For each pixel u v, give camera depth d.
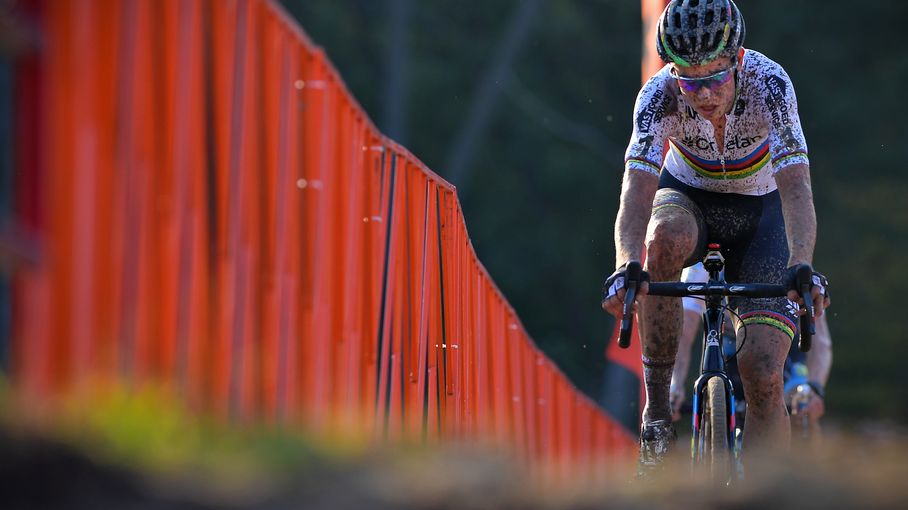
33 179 6.86
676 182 15.05
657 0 30.42
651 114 13.99
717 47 13.11
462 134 87.81
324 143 11.34
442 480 6.84
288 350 10.30
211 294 9.08
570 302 86.62
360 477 6.72
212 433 6.86
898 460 8.15
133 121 7.75
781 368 13.58
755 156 14.31
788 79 13.77
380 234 13.25
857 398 78.44
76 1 7.07
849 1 94.06
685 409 17.72
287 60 10.62
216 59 9.16
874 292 84.38
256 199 9.86
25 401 6.25
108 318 7.43
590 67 94.50
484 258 85.50
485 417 18.59
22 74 6.86
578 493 7.32
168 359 8.17
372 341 12.84
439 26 91.56
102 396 6.60
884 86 93.19
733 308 14.10
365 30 88.94
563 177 88.56
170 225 8.28
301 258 10.92
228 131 9.23
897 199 89.88
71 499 5.74
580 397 29.62
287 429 7.34
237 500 6.10
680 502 7.36
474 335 17.80
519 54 92.44
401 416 13.80
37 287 6.71
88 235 7.18
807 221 12.94
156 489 5.98
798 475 7.72
